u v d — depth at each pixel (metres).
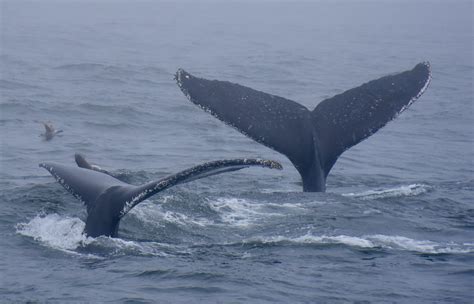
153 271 40.41
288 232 46.22
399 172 73.31
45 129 87.62
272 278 39.88
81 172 45.84
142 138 88.44
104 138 87.31
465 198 57.88
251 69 161.75
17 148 79.06
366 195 56.97
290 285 39.16
